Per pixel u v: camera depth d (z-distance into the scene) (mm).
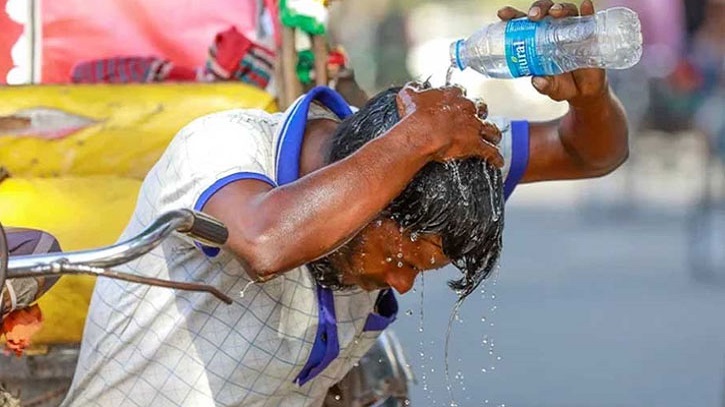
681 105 28641
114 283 5617
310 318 5477
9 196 6539
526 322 16094
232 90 6926
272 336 5488
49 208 6523
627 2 28172
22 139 6844
